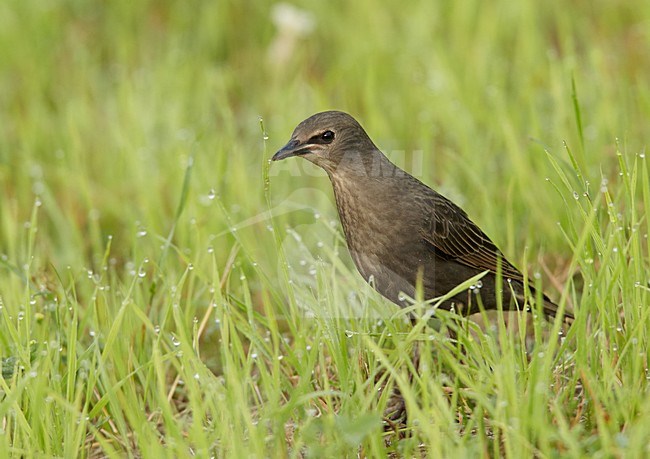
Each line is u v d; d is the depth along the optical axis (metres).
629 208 10.58
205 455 8.30
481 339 9.47
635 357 8.94
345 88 17.81
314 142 10.47
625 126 14.52
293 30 19.25
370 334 9.67
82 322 10.40
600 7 19.92
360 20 19.70
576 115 12.05
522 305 11.02
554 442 8.58
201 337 11.67
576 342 9.81
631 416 8.56
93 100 18.41
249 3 20.92
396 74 18.16
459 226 10.60
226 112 15.66
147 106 16.84
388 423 9.87
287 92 17.62
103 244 14.00
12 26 19.75
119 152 15.83
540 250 12.32
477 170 13.98
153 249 13.03
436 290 10.70
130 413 9.21
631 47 18.09
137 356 10.60
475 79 17.19
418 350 10.68
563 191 12.87
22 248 12.27
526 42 18.16
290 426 9.84
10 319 10.12
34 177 15.20
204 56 19.58
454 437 8.30
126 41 19.84
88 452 9.67
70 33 20.36
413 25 19.08
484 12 19.58
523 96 16.20
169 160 15.29
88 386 9.29
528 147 14.27
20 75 19.08
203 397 9.65
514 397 8.38
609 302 9.62
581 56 18.48
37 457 8.74
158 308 11.53
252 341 9.77
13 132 17.20
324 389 9.62
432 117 16.00
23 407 9.40
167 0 21.17
